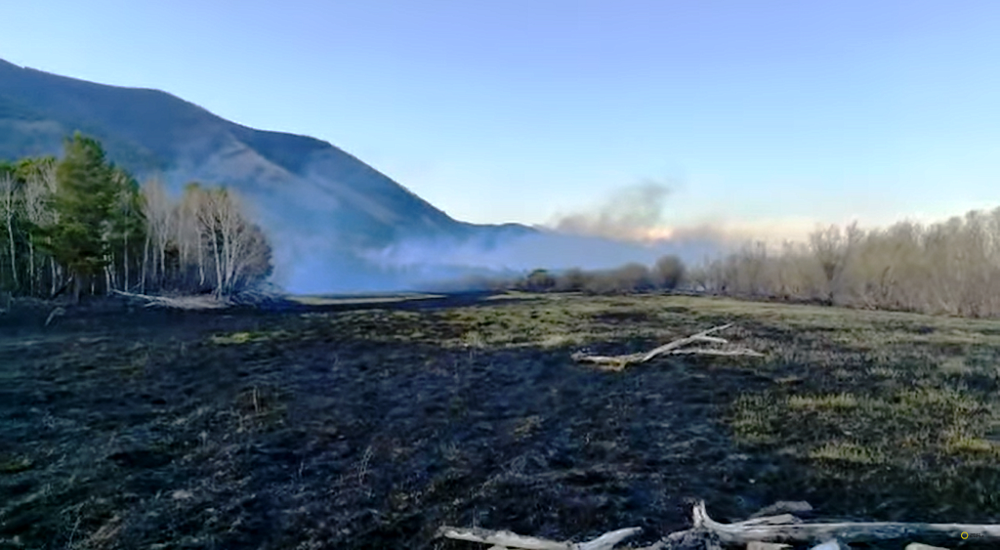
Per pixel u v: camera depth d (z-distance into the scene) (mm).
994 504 6961
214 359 16125
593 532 6723
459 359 16422
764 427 10203
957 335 19344
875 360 15227
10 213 25703
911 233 31031
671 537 6031
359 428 10820
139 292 28719
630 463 8875
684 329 20922
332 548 6648
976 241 28297
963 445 8906
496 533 6488
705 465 8641
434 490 8148
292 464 9125
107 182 27359
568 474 8531
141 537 6816
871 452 8766
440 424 11055
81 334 19766
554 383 13953
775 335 19484
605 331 20656
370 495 8016
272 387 13367
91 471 8586
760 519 6355
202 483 8352
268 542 6785
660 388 13203
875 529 5871
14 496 7738
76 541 6703
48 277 26484
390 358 16531
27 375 13789
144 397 12445
